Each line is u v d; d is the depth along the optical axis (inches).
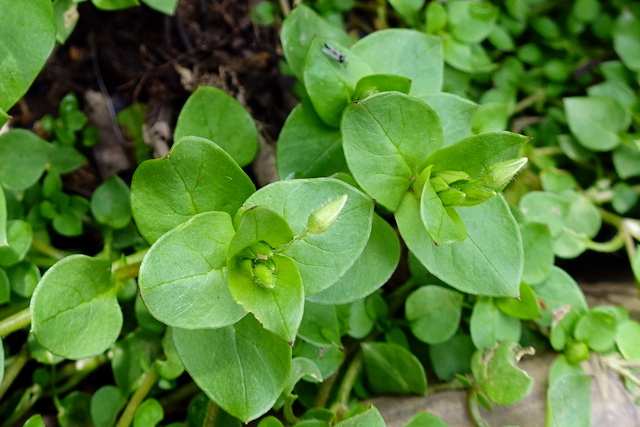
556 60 9.7
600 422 8.0
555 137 9.5
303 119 8.0
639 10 9.7
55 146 8.8
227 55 9.4
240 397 7.2
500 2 9.9
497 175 7.0
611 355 8.2
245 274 7.0
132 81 9.3
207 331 7.3
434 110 7.7
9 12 7.3
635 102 9.3
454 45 9.2
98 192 8.5
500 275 7.5
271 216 6.8
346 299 7.5
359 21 9.8
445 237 7.2
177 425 8.0
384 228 7.6
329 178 7.1
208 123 8.0
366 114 7.3
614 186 9.2
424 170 7.4
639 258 8.6
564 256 8.7
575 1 9.8
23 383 8.5
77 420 8.2
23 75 7.3
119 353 8.2
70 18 8.2
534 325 8.5
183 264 6.9
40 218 8.5
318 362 8.0
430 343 8.2
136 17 9.3
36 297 7.0
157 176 7.1
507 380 7.8
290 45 8.2
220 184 7.2
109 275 7.4
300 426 7.5
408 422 7.8
